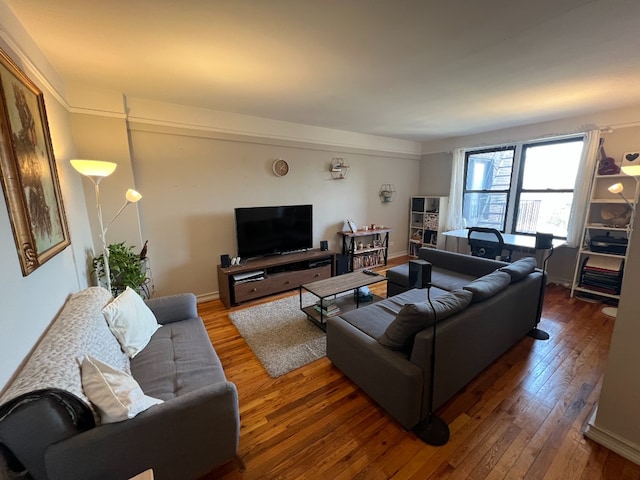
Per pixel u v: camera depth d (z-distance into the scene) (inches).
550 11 58.5
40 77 71.2
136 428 41.4
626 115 128.2
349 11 58.5
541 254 161.5
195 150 131.5
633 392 55.5
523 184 173.5
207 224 139.6
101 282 103.7
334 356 84.3
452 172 200.4
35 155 57.4
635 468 54.7
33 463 36.8
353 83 98.7
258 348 98.4
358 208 198.5
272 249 153.9
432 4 56.2
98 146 105.0
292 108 129.3
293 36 68.2
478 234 150.3
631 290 54.1
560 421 66.3
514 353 93.5
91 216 107.0
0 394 38.0
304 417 69.0
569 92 108.5
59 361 42.8
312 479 53.9
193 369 63.9
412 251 231.3
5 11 53.5
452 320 66.5
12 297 43.3
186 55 77.4
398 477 54.0
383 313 90.0
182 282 136.9
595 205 141.2
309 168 170.2
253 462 57.4
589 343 99.0
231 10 57.7
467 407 71.0
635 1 54.6
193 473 47.8
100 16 58.9
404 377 60.6
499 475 54.1
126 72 88.2
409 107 127.4
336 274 169.9
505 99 115.9
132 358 67.7
